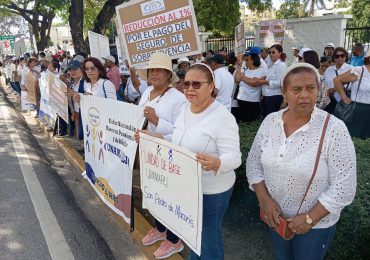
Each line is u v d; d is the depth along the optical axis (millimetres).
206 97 2416
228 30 26141
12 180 5383
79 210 4535
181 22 4055
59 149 7203
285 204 2170
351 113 4840
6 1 21891
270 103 6680
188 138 2459
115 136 3686
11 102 13867
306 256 2176
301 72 1992
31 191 4980
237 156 2355
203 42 18906
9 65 17984
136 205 4395
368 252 2686
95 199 4938
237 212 3785
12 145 7164
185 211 2471
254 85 6719
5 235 3855
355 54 8492
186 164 2375
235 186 3768
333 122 1996
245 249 3400
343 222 2658
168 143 2512
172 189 2574
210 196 2490
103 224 4211
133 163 3348
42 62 12273
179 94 3174
